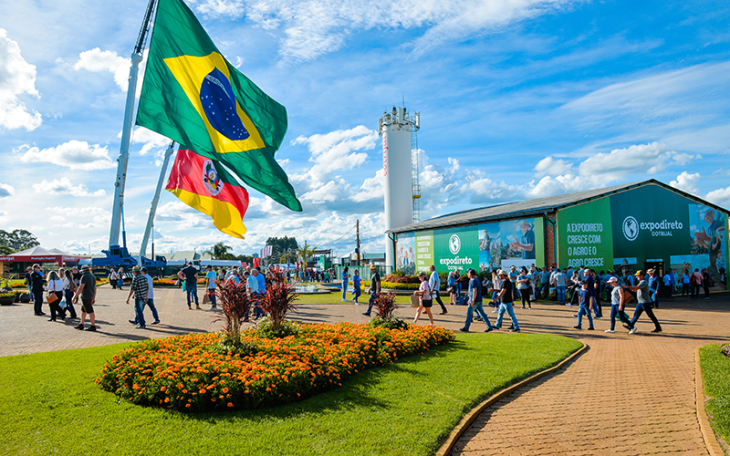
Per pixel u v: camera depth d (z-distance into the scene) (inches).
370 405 213.0
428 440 172.9
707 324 513.0
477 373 276.7
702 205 1020.5
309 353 262.8
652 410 223.5
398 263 1379.2
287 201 406.9
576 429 199.2
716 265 1027.3
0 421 183.3
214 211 362.9
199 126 353.4
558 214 824.3
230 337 287.1
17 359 300.2
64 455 154.5
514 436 190.9
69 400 212.1
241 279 560.1
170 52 344.8
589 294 492.1
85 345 374.6
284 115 433.4
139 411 199.9
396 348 322.3
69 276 563.2
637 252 903.7
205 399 204.4
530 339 401.1
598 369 305.7
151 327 481.1
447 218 1338.6
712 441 182.1
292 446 165.0
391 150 1611.7
